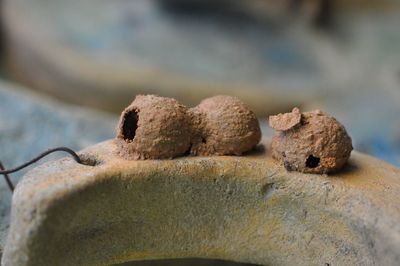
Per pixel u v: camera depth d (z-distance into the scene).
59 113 0.28
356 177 0.19
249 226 0.20
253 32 0.47
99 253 0.19
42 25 0.46
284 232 0.20
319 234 0.19
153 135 0.19
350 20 0.52
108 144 0.20
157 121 0.19
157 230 0.20
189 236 0.20
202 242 0.20
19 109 0.28
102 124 0.28
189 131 0.19
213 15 0.48
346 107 0.38
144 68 0.42
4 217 0.22
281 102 0.41
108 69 0.42
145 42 0.45
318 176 0.19
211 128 0.20
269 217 0.20
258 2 0.51
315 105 0.39
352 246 0.19
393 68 0.45
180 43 0.45
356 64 0.46
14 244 0.18
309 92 0.41
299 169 0.19
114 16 0.47
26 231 0.18
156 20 0.47
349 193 0.19
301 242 0.20
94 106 0.42
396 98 0.39
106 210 0.19
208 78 0.41
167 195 0.19
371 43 0.49
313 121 0.19
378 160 0.20
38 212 0.18
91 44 0.44
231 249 0.20
